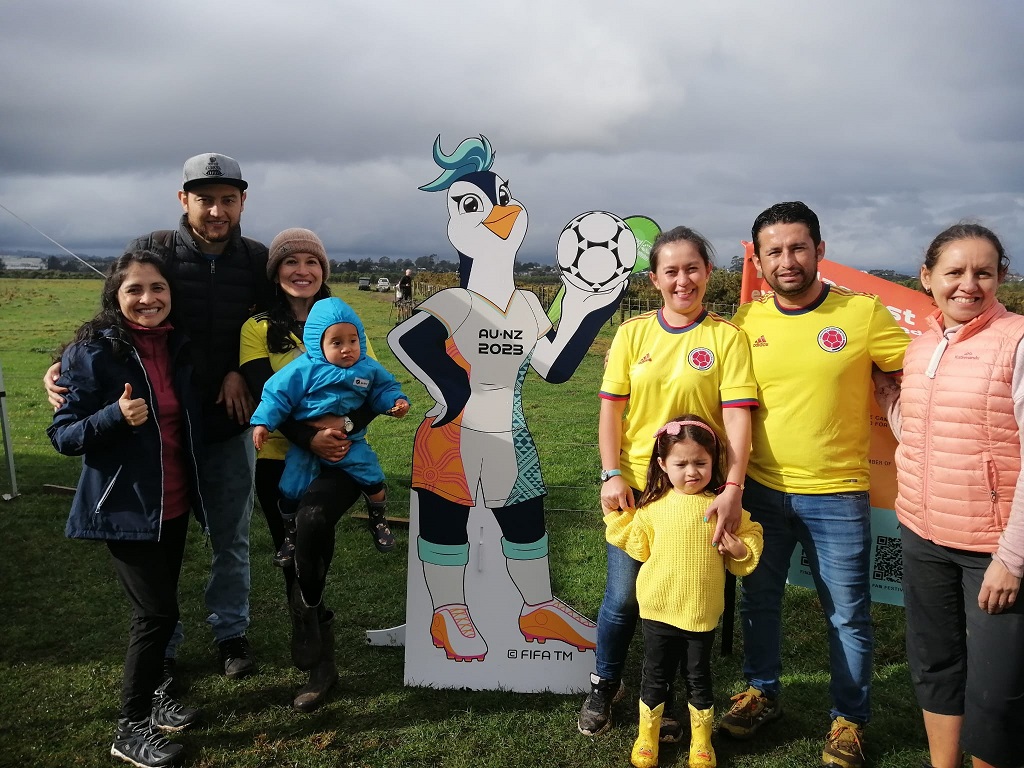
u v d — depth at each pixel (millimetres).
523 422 3389
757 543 2613
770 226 2652
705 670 2680
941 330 2441
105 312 2768
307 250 3195
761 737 2975
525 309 3354
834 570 2711
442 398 3389
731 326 2742
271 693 3270
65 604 4203
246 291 3326
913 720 3088
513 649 3377
